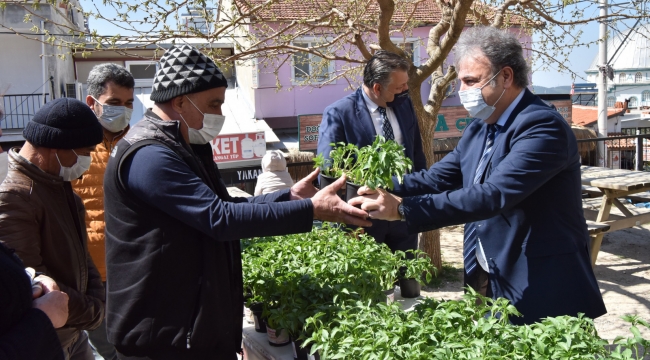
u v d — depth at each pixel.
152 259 2.00
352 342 1.94
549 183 2.37
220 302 2.07
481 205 2.23
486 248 2.54
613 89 38.59
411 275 2.96
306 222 2.04
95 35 4.77
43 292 1.71
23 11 13.62
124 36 4.82
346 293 2.38
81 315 2.46
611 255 6.97
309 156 13.09
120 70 3.42
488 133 2.58
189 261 2.03
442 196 2.30
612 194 6.19
